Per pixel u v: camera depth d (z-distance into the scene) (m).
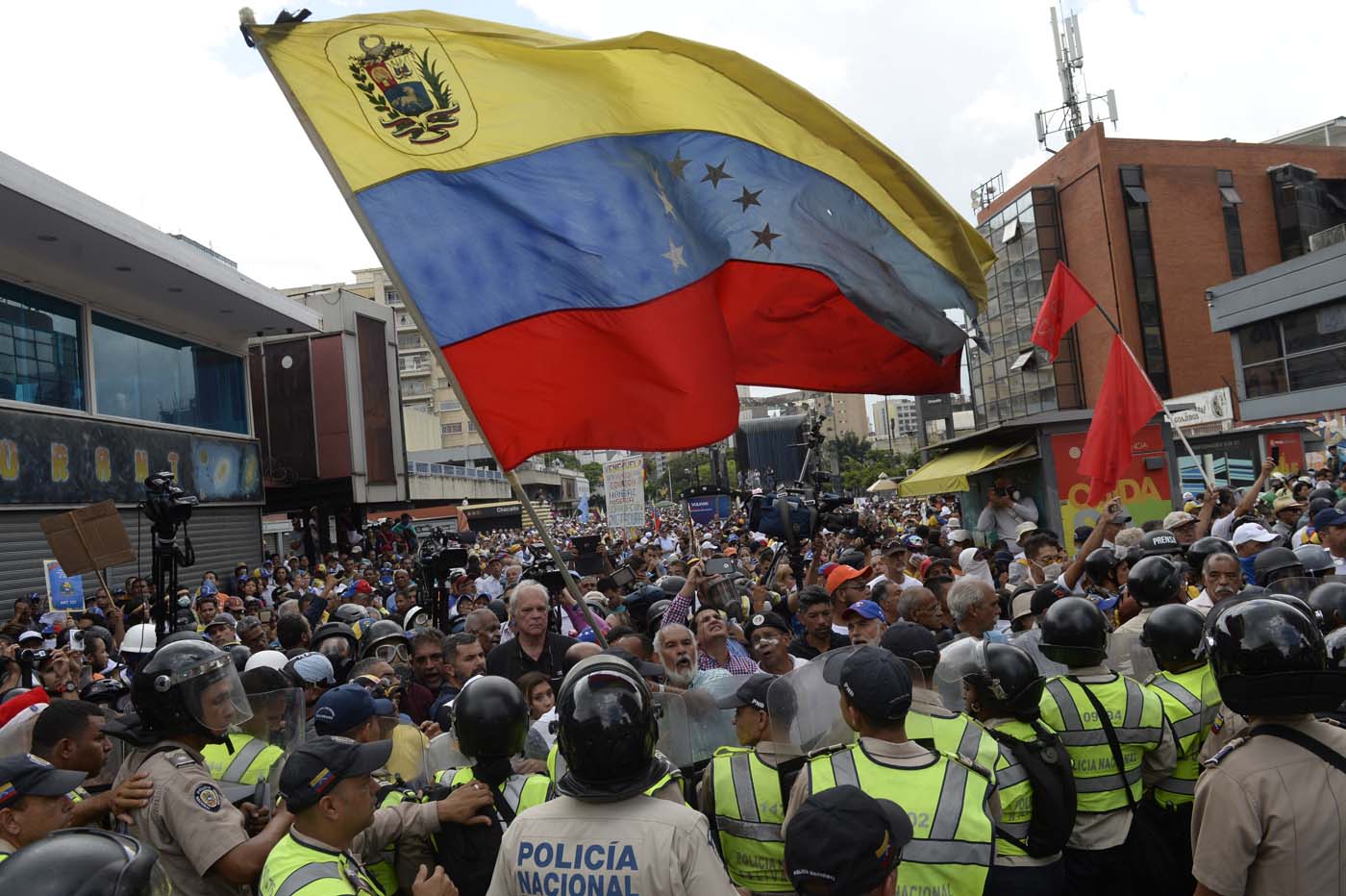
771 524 9.49
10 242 17.34
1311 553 7.02
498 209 5.41
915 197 6.08
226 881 3.27
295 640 8.19
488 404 5.21
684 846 2.54
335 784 2.89
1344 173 43.69
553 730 4.15
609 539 20.89
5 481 16.69
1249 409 30.53
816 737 3.68
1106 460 10.57
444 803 3.34
